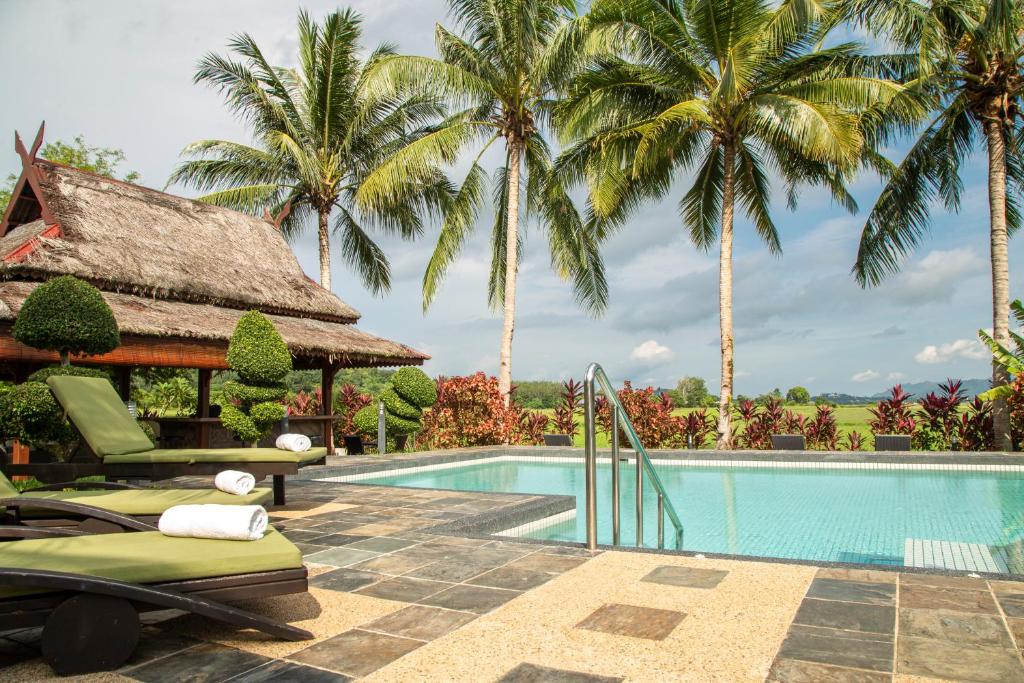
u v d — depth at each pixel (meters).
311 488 7.54
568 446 14.21
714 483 10.59
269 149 20.70
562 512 6.76
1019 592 3.06
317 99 20.59
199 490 4.12
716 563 3.75
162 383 20.25
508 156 17.31
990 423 12.69
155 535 2.85
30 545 2.65
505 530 5.66
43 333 7.70
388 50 20.72
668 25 14.22
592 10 14.62
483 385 15.54
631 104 15.27
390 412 14.99
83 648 2.29
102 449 5.18
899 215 14.92
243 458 5.30
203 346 10.98
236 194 19.95
